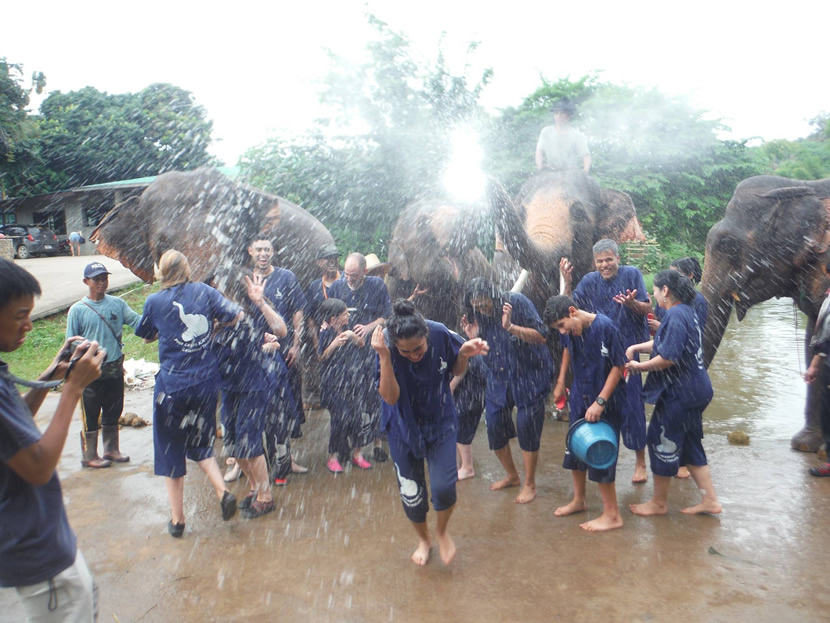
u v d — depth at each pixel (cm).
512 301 424
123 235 664
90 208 2755
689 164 1308
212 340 407
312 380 666
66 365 234
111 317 521
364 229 1097
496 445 453
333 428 500
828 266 520
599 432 387
